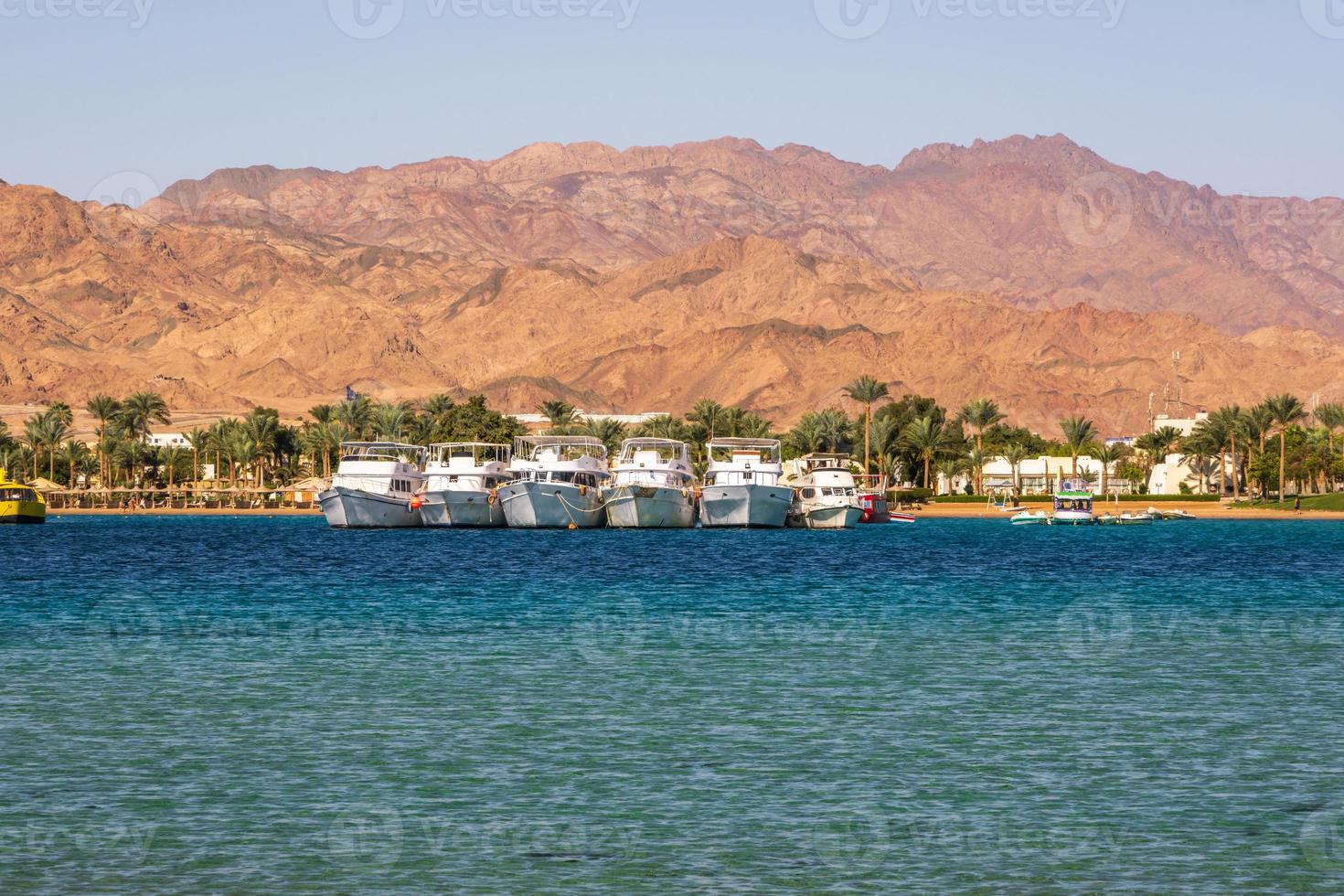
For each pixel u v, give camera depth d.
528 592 123.12
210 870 40.44
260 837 43.53
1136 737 58.00
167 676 73.19
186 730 59.03
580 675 73.88
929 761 53.62
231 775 51.19
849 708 64.44
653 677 73.31
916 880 39.72
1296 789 49.38
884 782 50.38
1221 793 48.88
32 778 50.66
